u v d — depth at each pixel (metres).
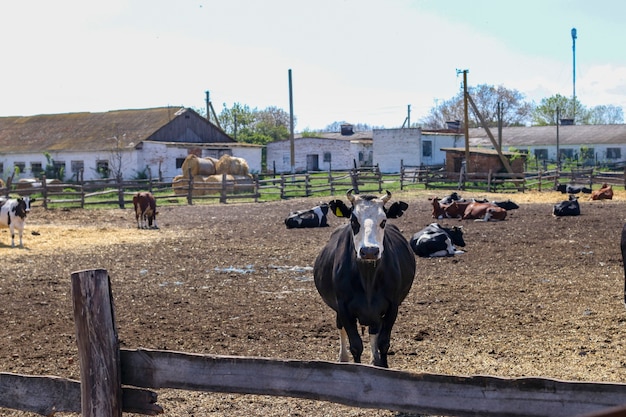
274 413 6.70
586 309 10.57
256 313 10.95
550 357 8.24
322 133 92.50
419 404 4.17
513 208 28.14
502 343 8.90
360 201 6.76
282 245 19.27
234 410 6.79
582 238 18.73
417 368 7.94
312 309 11.14
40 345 9.28
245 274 14.65
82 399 4.70
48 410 4.89
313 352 8.71
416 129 64.38
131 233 22.72
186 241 20.42
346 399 4.30
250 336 9.52
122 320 10.63
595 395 3.83
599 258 15.40
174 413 6.71
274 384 4.43
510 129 86.94
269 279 14.01
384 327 6.99
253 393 4.48
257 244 19.56
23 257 17.52
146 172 52.19
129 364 4.71
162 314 11.02
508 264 15.05
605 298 11.30
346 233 7.12
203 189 37.97
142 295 12.52
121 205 34.25
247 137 79.81
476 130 89.00
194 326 10.17
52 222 26.55
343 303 6.89
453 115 125.69
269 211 30.61
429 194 38.03
